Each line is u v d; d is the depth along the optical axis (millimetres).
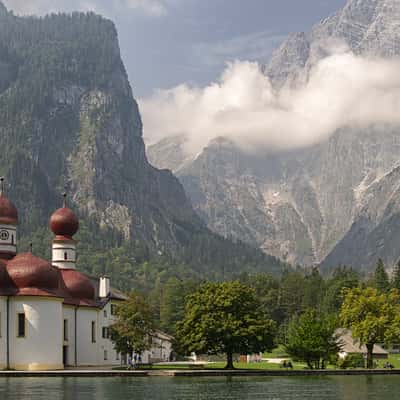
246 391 94375
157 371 126250
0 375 123750
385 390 96562
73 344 157750
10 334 139375
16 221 156625
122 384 105125
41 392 91625
